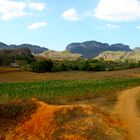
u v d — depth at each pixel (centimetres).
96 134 2972
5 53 17200
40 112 3809
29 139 3434
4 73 11588
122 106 4628
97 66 15338
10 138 3622
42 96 6097
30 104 4062
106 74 12938
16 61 16475
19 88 7388
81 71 14612
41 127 3491
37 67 13625
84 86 7594
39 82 9225
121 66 17062
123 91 6531
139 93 6125
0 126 3809
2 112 3978
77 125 3212
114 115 3941
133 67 16588
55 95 6234
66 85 7956
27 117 3822
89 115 3481
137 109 4391
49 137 3256
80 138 2964
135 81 8912
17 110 3972
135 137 3042
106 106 4700
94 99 5506
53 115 3581
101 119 3412
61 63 15100
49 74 12562
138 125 3478
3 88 7406
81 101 5391
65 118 3450
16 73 11888
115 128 3222
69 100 5522
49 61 14150
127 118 3812
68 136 3062
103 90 6894
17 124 3784
